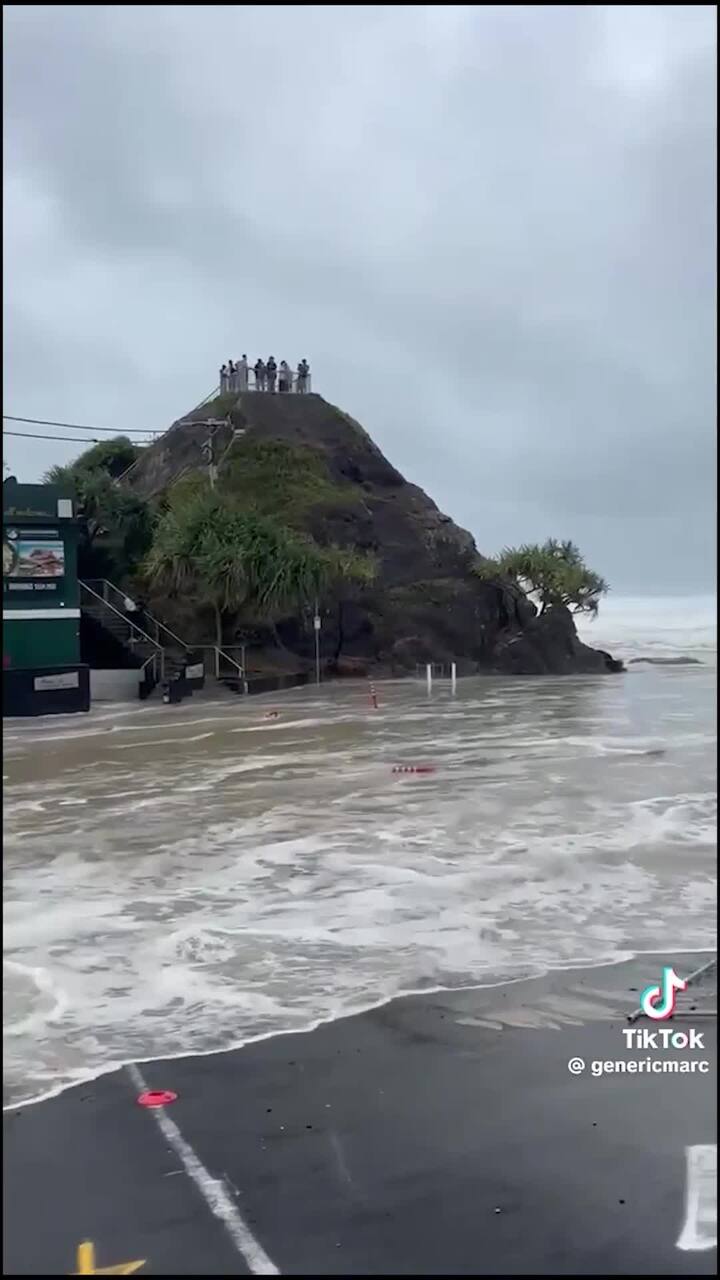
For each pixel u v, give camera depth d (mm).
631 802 16109
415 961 8969
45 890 11422
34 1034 7480
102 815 15914
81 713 33438
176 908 10656
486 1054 7016
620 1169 5598
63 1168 5578
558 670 52375
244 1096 6480
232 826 14852
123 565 46062
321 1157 5734
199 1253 4918
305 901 10852
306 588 43531
